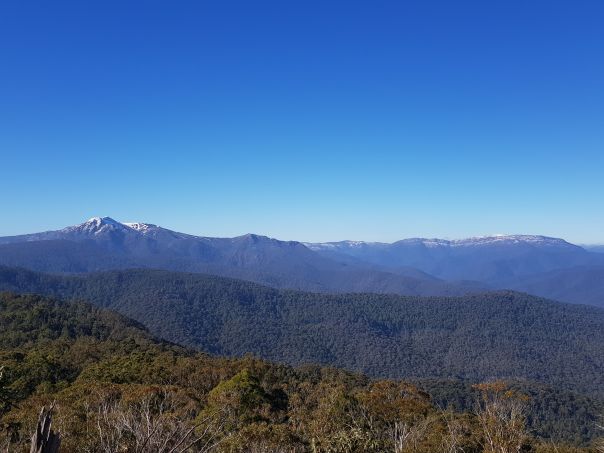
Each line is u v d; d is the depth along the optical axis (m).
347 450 16.16
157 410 24.73
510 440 11.98
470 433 19.69
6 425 19.88
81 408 25.17
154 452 8.34
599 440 14.47
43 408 5.68
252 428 23.89
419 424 21.47
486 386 17.22
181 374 51.53
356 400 30.83
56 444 5.47
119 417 10.82
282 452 21.44
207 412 28.72
